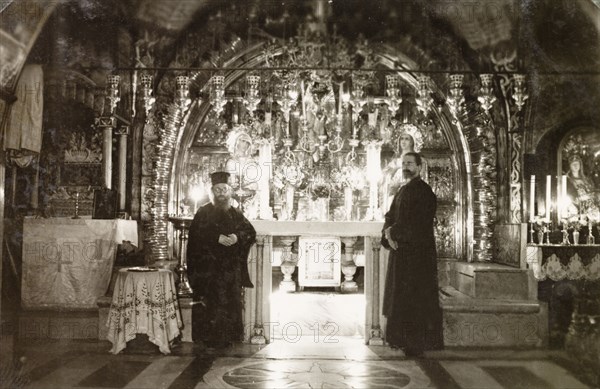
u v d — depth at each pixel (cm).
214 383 599
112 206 850
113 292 753
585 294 792
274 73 927
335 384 600
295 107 928
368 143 881
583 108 859
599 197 863
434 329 717
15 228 832
